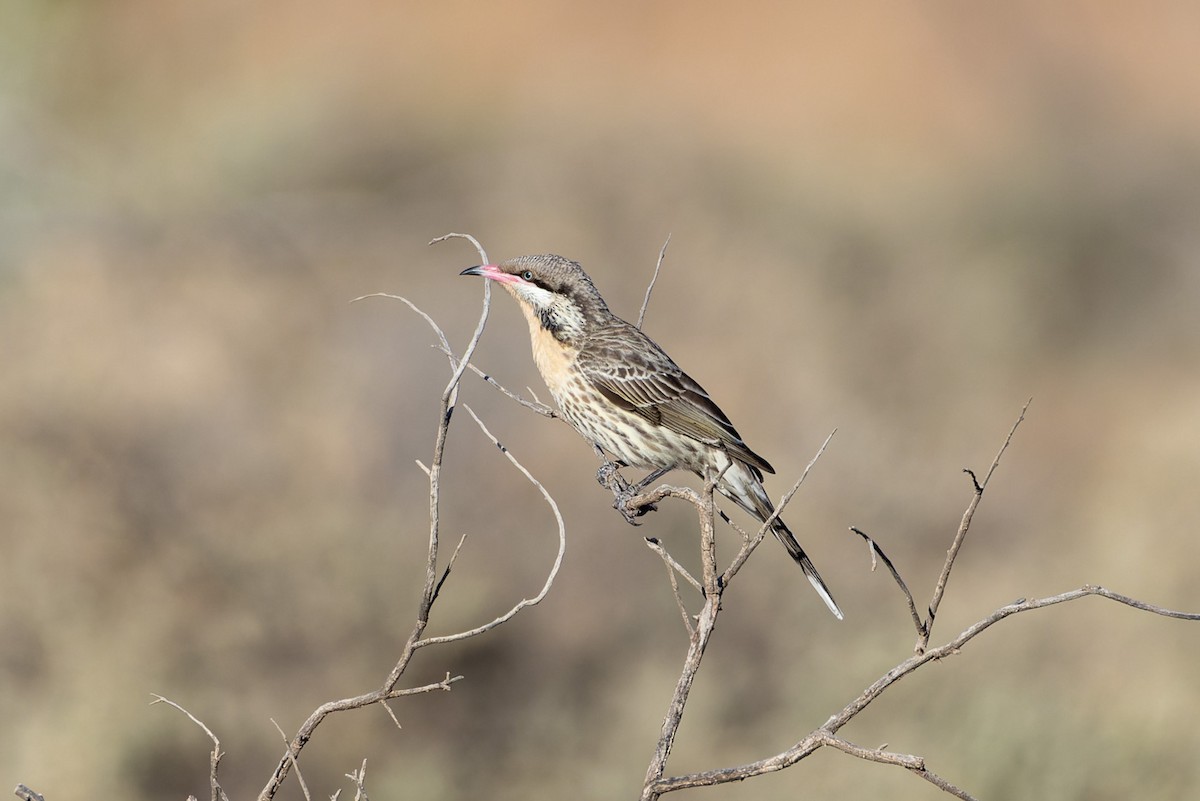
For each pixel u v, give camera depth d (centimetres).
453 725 1498
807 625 1623
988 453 2227
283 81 3553
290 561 1536
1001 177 3491
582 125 3297
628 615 1620
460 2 4125
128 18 3894
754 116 3950
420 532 1644
